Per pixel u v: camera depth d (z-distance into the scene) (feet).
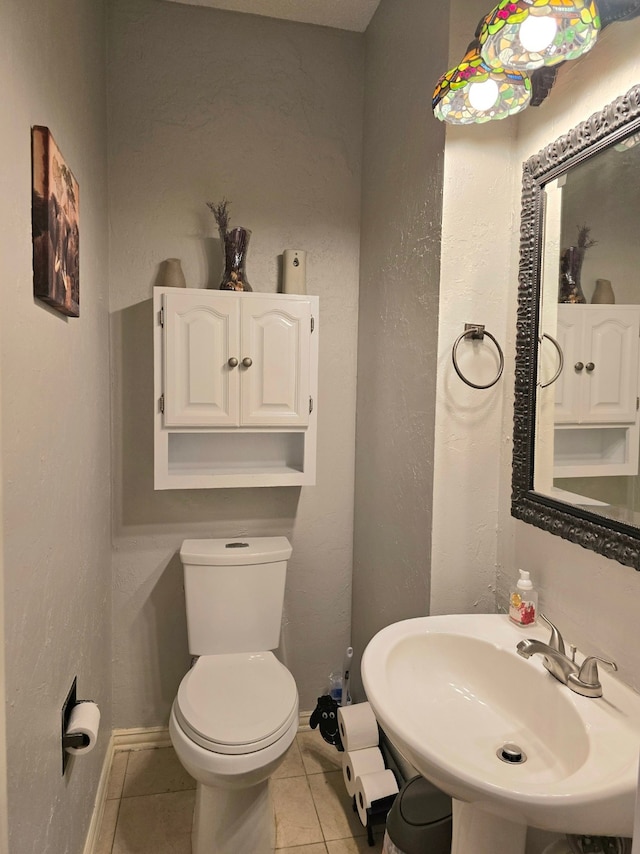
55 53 3.82
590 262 3.68
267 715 4.97
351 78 6.87
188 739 4.74
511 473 4.67
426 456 4.94
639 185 3.23
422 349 5.02
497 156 4.68
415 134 5.21
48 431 3.59
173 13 6.36
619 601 3.43
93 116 5.38
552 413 4.12
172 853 5.21
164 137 6.44
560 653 3.42
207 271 6.62
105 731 6.19
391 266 5.87
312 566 7.28
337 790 6.06
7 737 2.73
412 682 3.90
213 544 6.49
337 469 7.25
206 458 6.85
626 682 3.37
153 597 6.79
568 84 3.93
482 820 3.41
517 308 4.59
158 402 6.03
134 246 6.44
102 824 5.55
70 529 4.26
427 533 4.92
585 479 3.72
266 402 6.23
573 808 2.48
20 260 2.98
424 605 4.97
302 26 6.70
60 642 3.91
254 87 6.63
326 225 6.94
